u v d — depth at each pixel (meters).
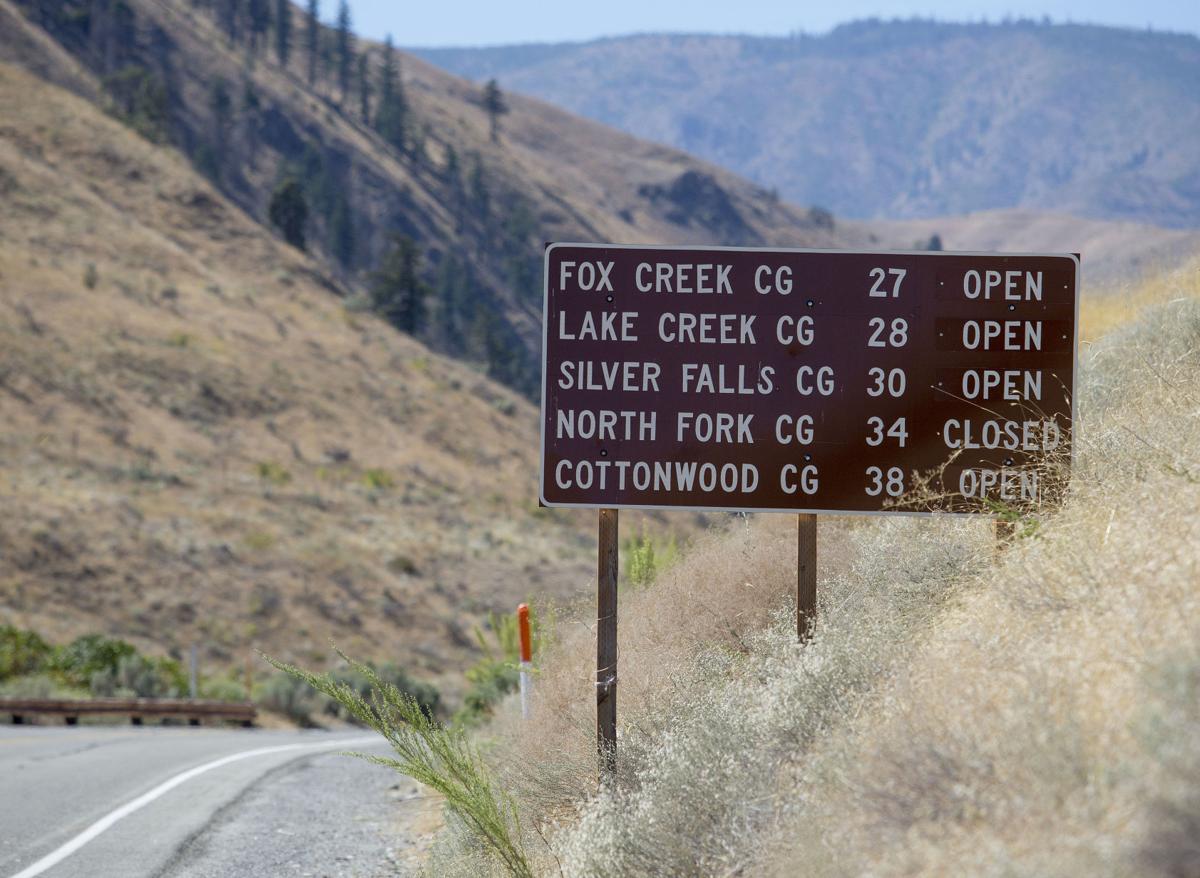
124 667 73.31
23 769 32.00
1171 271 34.69
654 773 13.91
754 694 15.24
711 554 24.59
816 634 15.44
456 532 147.75
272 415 169.50
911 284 17.36
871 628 14.27
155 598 103.00
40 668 73.38
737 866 11.31
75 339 161.38
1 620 89.06
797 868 9.71
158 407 154.62
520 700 30.28
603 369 17.42
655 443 17.36
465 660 112.06
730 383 17.38
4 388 139.00
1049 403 17.14
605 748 16.78
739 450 17.33
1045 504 16.61
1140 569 10.84
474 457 190.62
